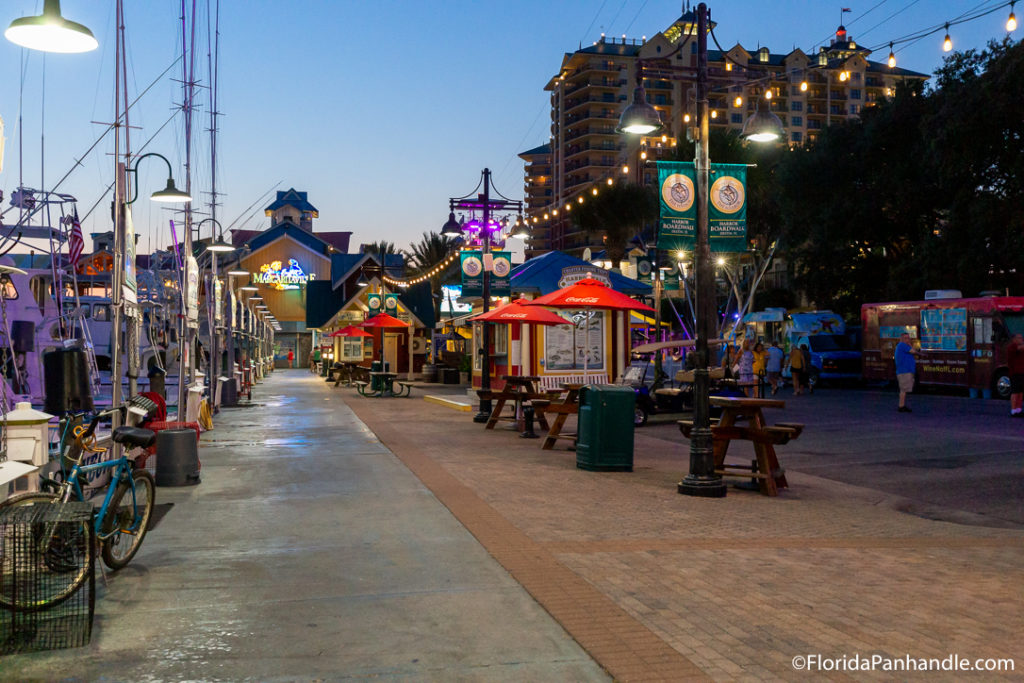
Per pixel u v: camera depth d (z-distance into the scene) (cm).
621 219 5131
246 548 698
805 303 5709
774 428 1020
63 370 855
